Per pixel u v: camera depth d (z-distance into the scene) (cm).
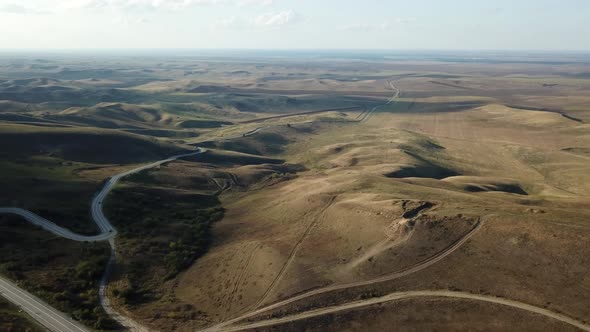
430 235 8056
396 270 7475
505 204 9819
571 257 6981
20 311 6700
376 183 12375
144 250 9338
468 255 7500
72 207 10831
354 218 9294
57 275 8006
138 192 12331
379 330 6444
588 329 5900
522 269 7025
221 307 7350
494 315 6353
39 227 9612
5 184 11081
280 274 7875
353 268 7719
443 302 6700
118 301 7500
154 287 8169
